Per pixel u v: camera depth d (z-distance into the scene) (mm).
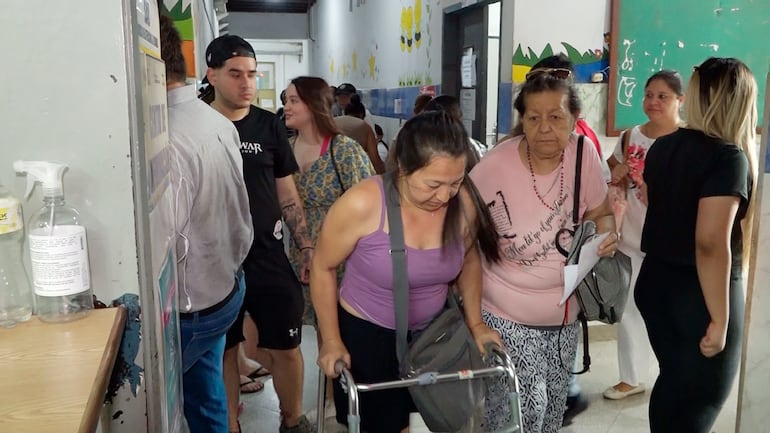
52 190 1066
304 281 2691
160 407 1255
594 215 2004
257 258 2449
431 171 1501
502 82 3760
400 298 1653
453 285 1896
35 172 1064
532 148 1878
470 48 4738
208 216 1798
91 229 1137
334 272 1747
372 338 1766
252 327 3121
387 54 6984
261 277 2459
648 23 3652
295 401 2631
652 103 3066
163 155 1470
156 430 1231
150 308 1195
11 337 1033
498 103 3844
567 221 1927
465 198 1750
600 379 3297
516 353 1979
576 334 2080
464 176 1732
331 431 2779
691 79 2055
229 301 1941
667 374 2141
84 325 1077
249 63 2412
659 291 2129
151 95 1307
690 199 1992
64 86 1087
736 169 1884
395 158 1597
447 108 2586
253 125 2463
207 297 1846
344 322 1800
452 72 5035
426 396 1642
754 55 3787
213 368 2027
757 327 1861
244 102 2438
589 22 3629
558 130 1822
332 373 1635
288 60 13594
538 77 1870
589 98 3701
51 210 1067
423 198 1550
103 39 1083
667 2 3654
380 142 5734
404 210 1627
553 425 2098
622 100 3707
